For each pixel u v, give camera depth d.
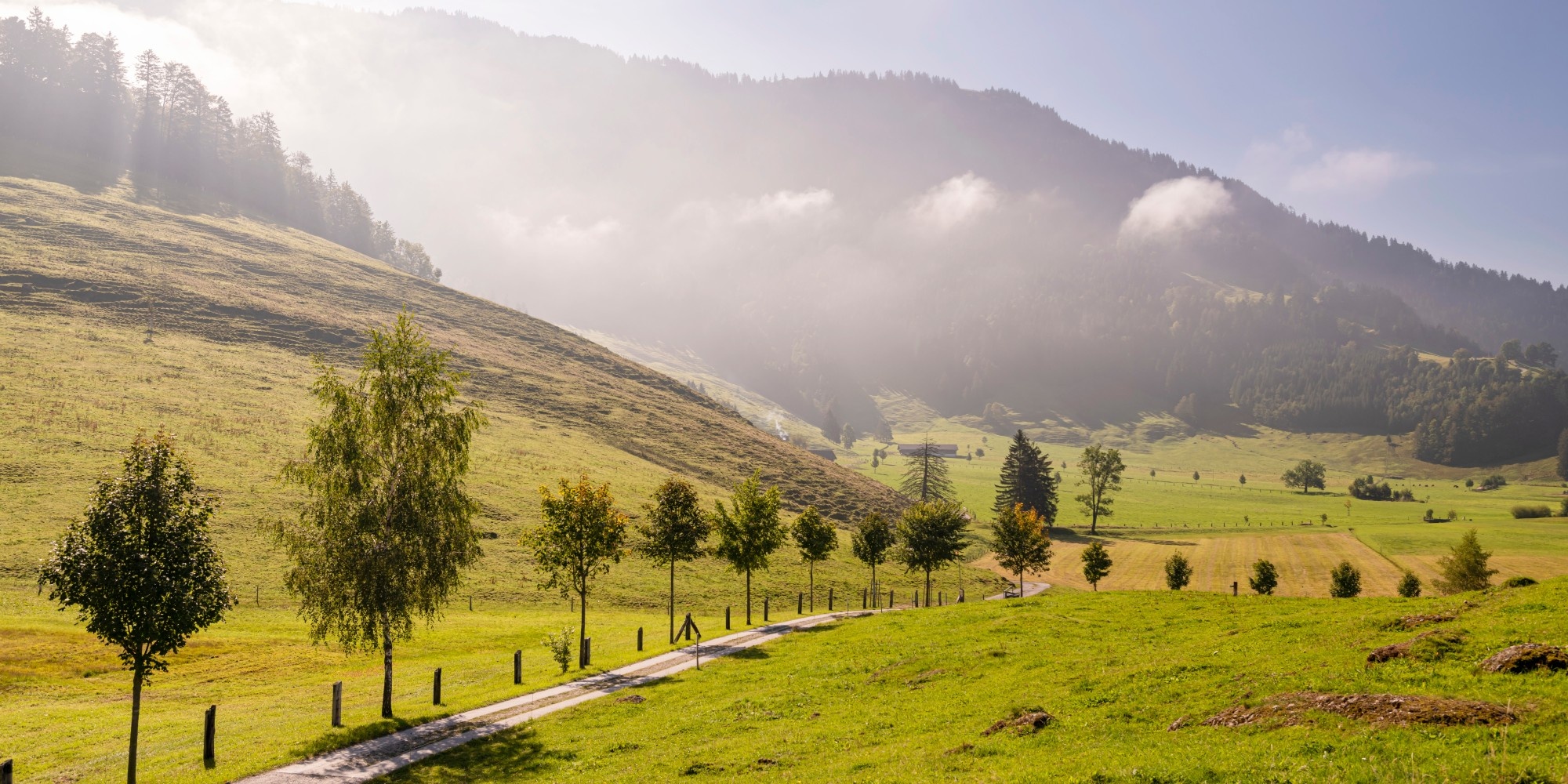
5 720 31.58
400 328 32.53
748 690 32.03
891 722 23.88
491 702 33.00
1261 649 25.14
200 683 40.06
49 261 146.75
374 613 30.67
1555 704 14.91
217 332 141.25
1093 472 162.12
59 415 88.12
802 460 166.50
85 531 22.81
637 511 99.62
